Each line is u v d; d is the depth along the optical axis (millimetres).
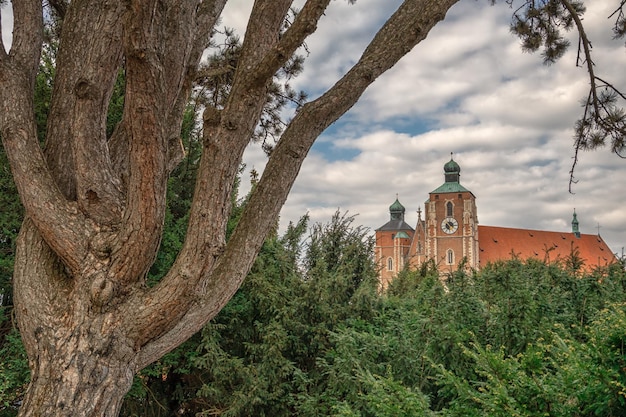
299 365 9219
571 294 8250
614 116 5922
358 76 3838
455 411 4258
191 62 4988
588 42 5922
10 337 7898
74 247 3701
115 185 4027
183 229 9867
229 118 3432
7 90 4207
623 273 8406
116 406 3547
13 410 8102
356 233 11039
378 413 4613
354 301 9438
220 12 5355
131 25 3057
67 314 3598
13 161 4000
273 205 3885
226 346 9680
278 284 9797
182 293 3406
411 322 7418
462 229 90375
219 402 8742
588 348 3598
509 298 6707
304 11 3332
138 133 3299
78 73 4535
